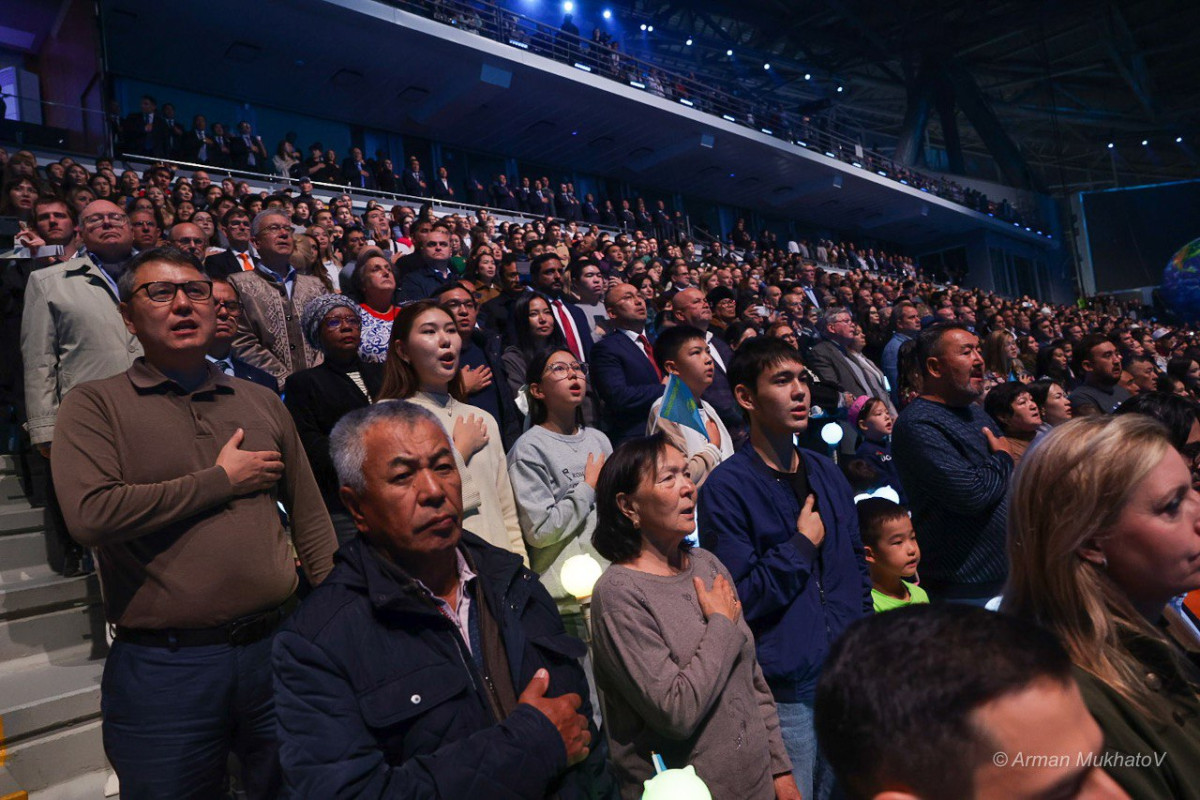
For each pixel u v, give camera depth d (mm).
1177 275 30422
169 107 12656
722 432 3861
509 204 17562
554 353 3309
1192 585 1270
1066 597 1277
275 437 2248
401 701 1440
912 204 29594
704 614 2164
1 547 3531
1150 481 1266
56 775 2707
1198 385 7527
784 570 2383
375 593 1487
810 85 39844
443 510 1558
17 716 2664
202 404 2148
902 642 792
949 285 30531
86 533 1843
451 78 17969
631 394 4277
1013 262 34406
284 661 1448
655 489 2207
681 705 1945
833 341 6609
